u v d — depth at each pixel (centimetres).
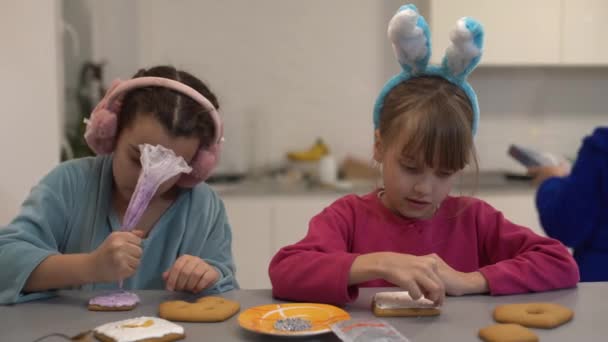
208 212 116
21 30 215
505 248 110
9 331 73
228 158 308
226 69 305
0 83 215
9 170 218
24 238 97
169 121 94
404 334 71
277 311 79
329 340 70
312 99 309
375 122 115
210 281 91
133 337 67
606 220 156
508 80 308
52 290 91
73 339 69
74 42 272
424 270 81
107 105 100
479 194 262
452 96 102
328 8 306
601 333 72
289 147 310
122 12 296
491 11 273
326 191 261
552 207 162
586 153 157
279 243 260
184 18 300
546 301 86
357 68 308
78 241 110
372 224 115
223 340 70
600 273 155
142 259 111
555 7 274
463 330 73
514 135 310
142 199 88
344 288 84
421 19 104
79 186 111
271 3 304
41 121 218
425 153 96
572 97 310
